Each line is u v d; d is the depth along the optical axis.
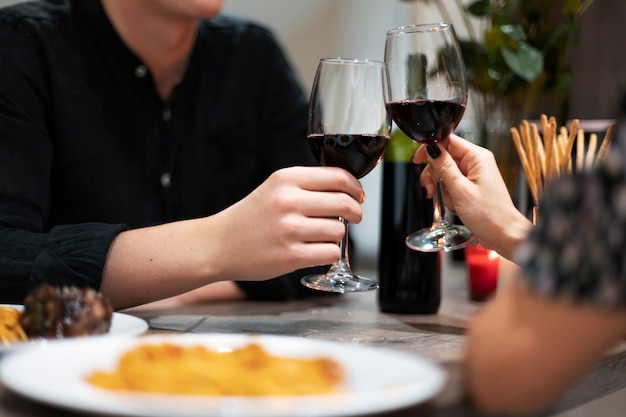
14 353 0.72
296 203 1.15
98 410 0.56
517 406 0.62
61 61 1.76
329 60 1.12
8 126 1.62
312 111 1.14
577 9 1.74
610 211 0.56
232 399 0.59
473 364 0.65
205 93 1.97
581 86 2.00
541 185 1.27
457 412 0.68
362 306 1.47
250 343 0.74
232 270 1.20
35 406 0.67
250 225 1.18
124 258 1.26
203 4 1.71
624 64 1.94
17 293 1.27
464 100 1.17
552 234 0.59
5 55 1.70
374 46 3.69
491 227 1.17
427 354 0.96
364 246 3.55
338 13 3.75
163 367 0.66
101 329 0.88
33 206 1.58
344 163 1.14
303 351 0.77
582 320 0.58
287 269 1.16
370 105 1.11
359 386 0.67
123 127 1.84
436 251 1.22
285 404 0.57
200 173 1.94
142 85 1.84
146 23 1.77
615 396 0.83
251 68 2.05
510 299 0.63
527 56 1.65
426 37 1.15
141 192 1.85
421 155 1.30
